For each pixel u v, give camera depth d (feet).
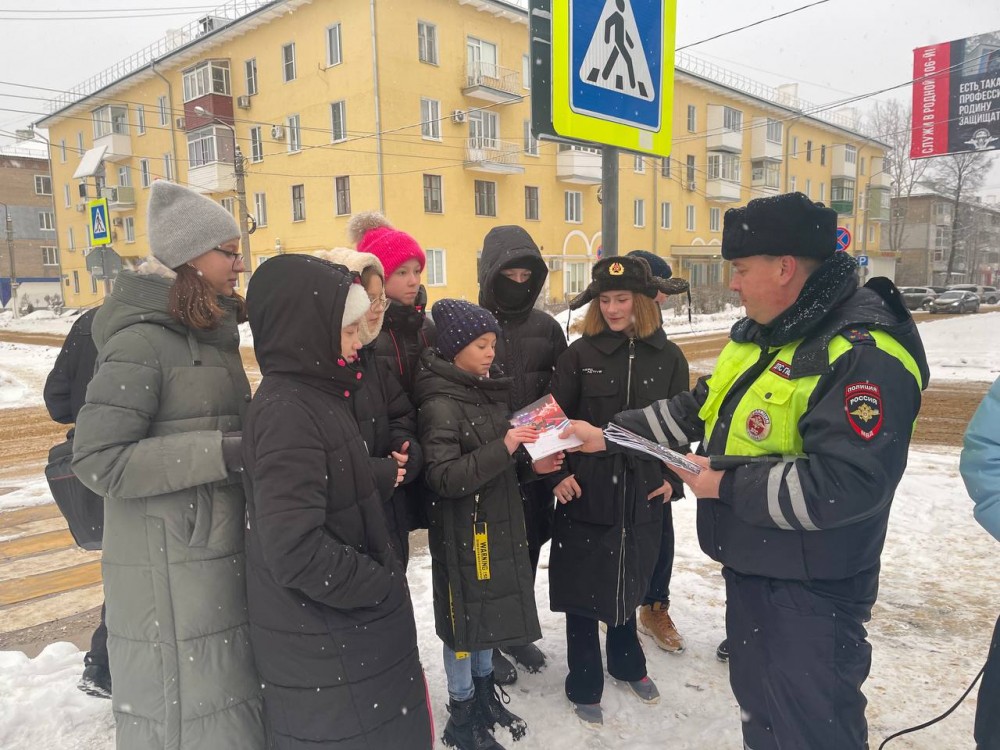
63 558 13.88
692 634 10.18
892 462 4.66
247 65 82.64
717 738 7.72
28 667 9.36
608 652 8.69
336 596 5.15
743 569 5.42
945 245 200.44
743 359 5.67
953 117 43.93
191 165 89.25
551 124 9.14
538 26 9.01
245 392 6.45
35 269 164.96
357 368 5.89
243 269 6.70
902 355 4.87
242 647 6.17
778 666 5.27
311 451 5.13
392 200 70.23
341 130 72.90
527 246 8.75
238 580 6.14
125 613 5.99
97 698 8.59
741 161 117.08
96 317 6.13
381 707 5.50
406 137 70.74
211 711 6.04
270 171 81.82
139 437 5.72
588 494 7.96
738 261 5.36
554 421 7.25
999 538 4.56
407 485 7.97
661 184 102.58
